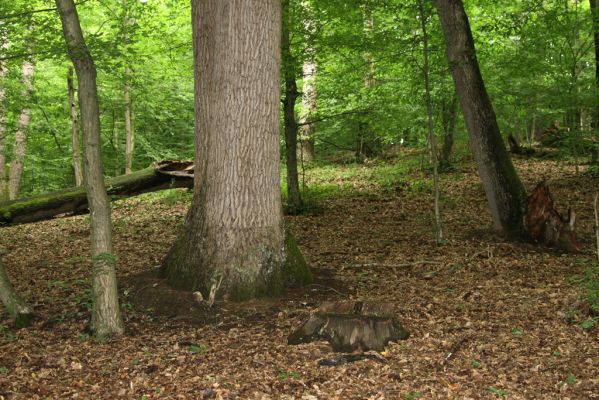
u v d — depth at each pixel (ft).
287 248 24.76
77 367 18.01
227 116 23.50
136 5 46.26
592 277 22.31
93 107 19.92
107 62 28.35
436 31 38.37
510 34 41.96
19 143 54.70
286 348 18.58
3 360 18.92
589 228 34.96
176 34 51.37
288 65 40.68
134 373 17.38
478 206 42.50
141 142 68.13
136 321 22.06
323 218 41.45
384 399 14.74
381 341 18.30
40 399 15.79
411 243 33.73
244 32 23.22
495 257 29.96
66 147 66.74
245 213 23.67
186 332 20.90
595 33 47.01
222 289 23.30
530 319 20.36
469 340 18.58
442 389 15.20
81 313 23.44
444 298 23.57
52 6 39.14
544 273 26.71
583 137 48.42
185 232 24.93
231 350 18.86
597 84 44.50
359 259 30.83
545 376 15.79
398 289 25.32
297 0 41.57
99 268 20.53
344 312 19.60
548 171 52.90
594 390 14.80
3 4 34.55
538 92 44.60
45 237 39.42
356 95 45.32
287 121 43.06
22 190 65.77
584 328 18.97
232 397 15.26
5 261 33.12
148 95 61.31
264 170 23.94
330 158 71.05
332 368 16.89
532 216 32.48
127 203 51.60
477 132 34.09
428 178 53.52
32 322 22.49
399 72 46.78
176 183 41.11
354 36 39.81
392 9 38.14
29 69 50.80
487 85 46.70
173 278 24.43
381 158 66.80
